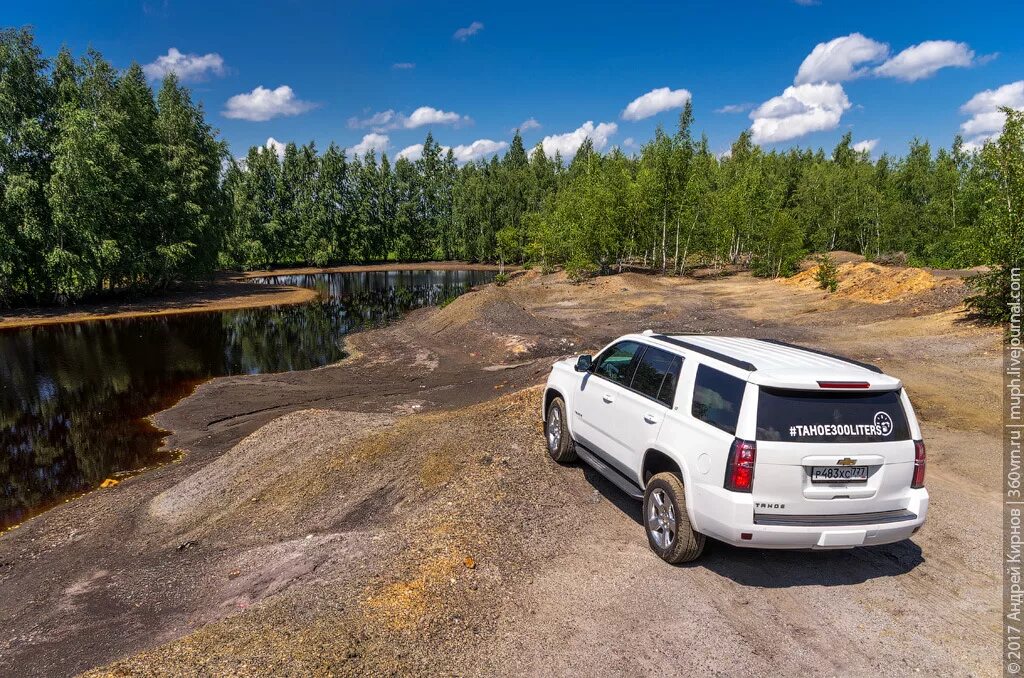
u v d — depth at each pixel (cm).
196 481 993
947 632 412
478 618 423
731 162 8300
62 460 1286
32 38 4006
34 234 3784
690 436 470
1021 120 1530
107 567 763
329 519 735
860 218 5797
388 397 1669
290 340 2916
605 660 379
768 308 2817
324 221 9138
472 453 763
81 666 523
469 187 9650
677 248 5228
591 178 5553
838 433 430
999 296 1628
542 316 2917
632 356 593
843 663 379
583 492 650
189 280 5559
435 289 5941
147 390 1919
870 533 431
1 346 2867
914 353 1434
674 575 482
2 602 707
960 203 4350
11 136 3797
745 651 389
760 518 427
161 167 4956
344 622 417
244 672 365
